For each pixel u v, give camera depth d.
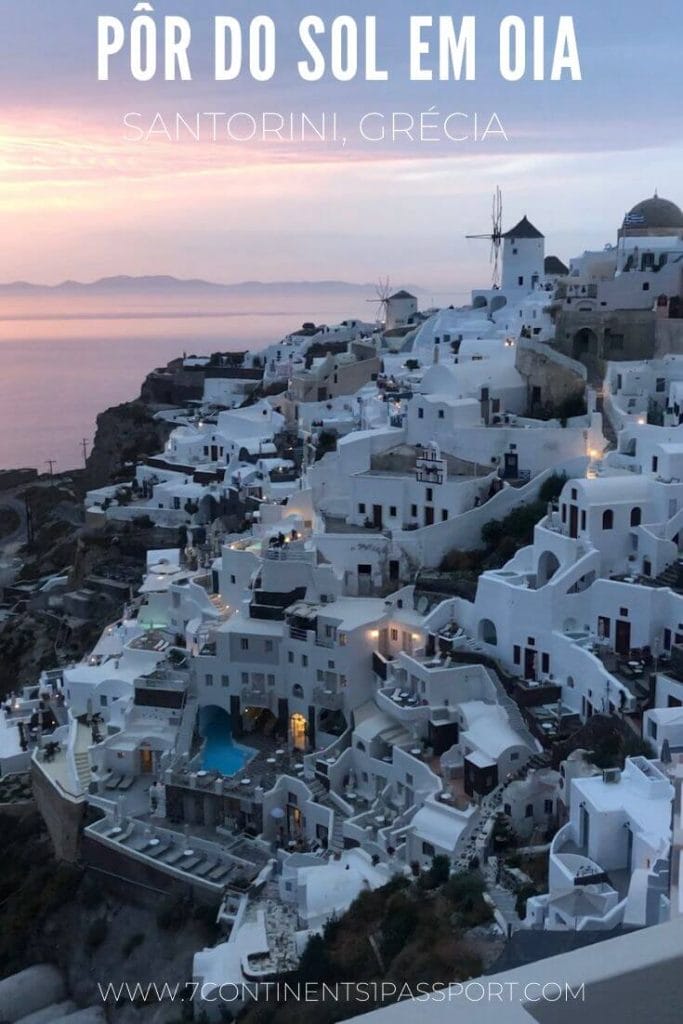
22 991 70.31
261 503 103.88
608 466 87.94
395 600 82.44
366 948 51.81
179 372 192.38
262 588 85.50
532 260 162.88
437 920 50.69
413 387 122.31
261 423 137.50
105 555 124.62
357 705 78.69
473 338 138.62
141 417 178.50
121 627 98.25
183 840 70.81
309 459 119.69
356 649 78.00
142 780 78.50
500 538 89.06
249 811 71.25
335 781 73.12
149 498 136.00
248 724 83.94
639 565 74.12
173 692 81.19
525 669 73.94
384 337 178.50
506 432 95.25
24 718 94.25
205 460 140.00
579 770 57.06
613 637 70.75
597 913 44.69
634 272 118.19
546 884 52.97
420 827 61.44
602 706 65.12
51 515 175.88
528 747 65.50
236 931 59.62
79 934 72.12
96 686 86.75
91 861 73.56
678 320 110.56
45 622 123.06
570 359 105.94
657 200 137.75
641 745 57.38
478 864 57.16
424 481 92.56
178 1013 58.44
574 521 76.31
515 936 35.03
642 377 103.50
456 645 76.88
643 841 47.25
